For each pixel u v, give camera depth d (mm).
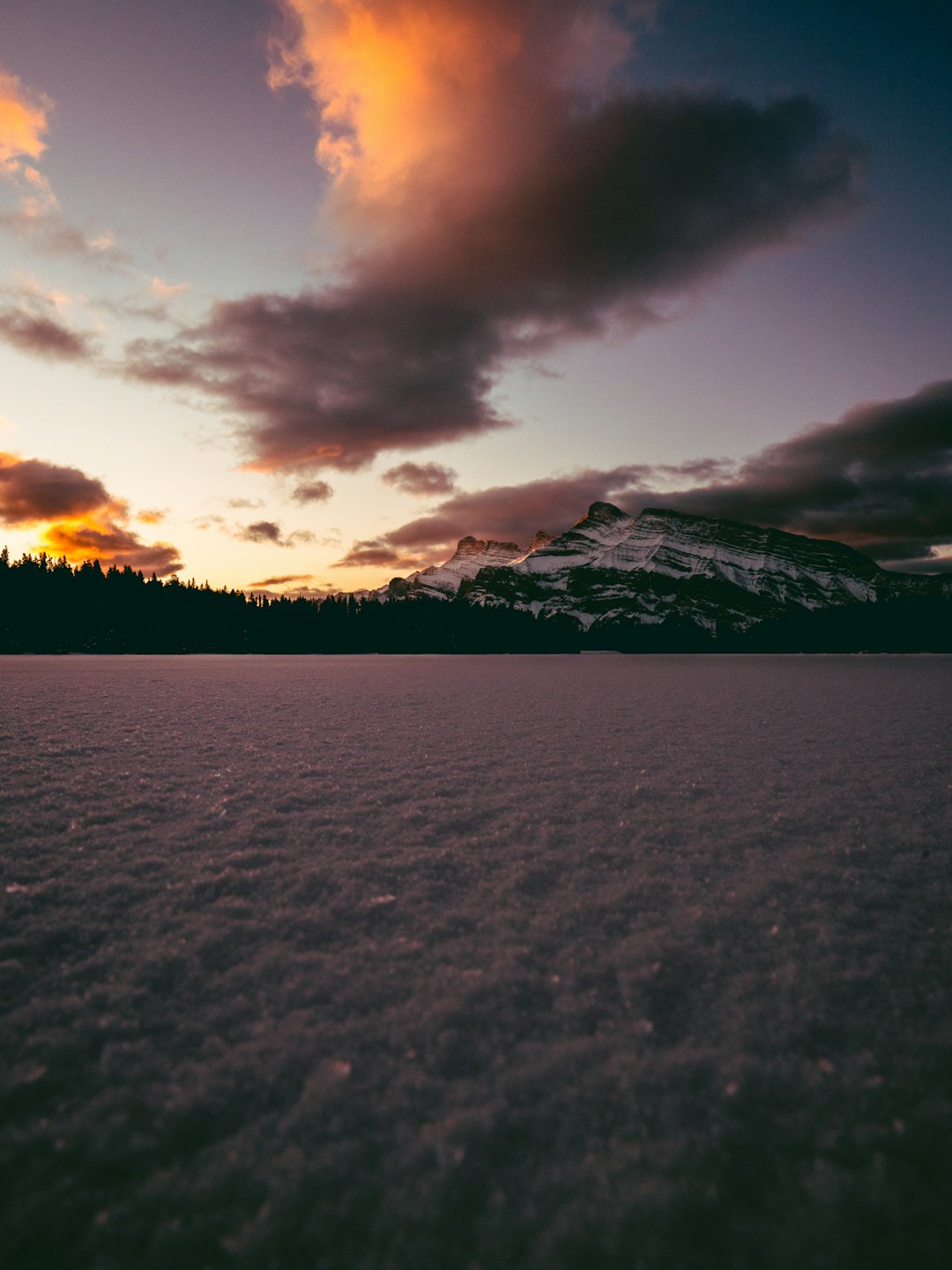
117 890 3336
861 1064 1990
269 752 7457
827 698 16188
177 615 95312
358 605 118375
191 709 12156
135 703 13172
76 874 3541
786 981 2479
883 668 39219
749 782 6043
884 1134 1704
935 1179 1566
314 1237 1417
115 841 4121
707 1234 1426
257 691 17391
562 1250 1387
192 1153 1638
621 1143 1670
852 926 2975
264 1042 2074
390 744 8180
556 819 4746
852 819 4773
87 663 38125
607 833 4418
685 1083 1894
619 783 5969
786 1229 1438
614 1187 1542
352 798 5332
